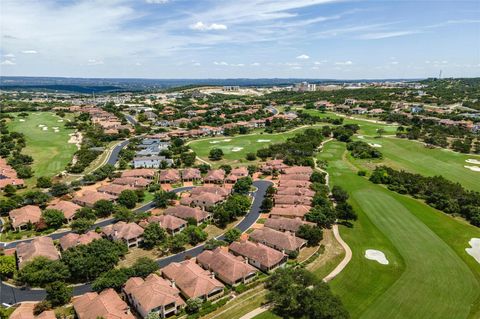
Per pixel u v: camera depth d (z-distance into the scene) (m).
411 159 171.38
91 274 74.12
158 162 166.12
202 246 91.44
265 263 78.12
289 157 163.88
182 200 118.75
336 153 185.75
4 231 99.88
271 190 125.50
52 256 81.12
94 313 59.50
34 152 182.50
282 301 63.78
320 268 78.62
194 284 68.62
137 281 68.88
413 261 82.31
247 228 101.75
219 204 113.00
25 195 117.94
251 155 174.12
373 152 176.62
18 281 75.00
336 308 57.28
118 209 107.88
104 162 171.88
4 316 62.38
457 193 117.75
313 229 90.44
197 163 170.38
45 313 61.31
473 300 68.50
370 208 112.44
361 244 90.25
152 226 91.12
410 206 114.31
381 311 64.88
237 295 69.56
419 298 68.75
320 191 121.62
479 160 167.25
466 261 82.88
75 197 121.88
